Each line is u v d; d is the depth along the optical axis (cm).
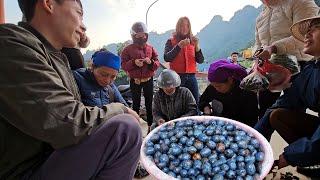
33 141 116
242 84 243
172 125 208
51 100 106
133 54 385
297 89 217
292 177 209
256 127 229
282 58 235
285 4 245
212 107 270
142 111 411
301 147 177
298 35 215
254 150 175
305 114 217
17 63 106
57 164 116
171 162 170
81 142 116
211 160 168
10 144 114
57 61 128
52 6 121
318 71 200
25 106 104
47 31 124
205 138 182
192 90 380
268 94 265
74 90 136
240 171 160
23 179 117
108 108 125
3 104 108
